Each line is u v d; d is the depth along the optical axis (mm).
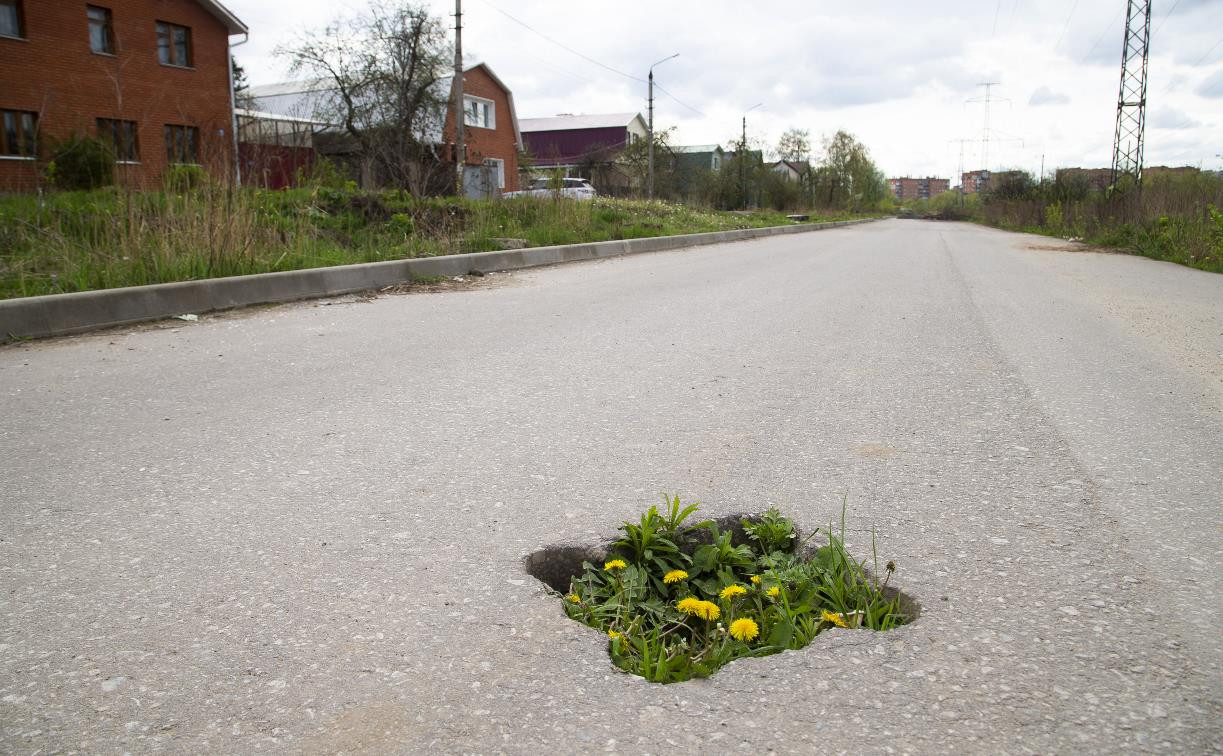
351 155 26719
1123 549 2285
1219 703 1605
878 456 3123
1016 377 4480
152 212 7570
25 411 3715
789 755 1472
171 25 22547
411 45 27547
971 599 2018
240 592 2059
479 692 1660
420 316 6566
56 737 1521
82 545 2326
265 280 7090
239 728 1553
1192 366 4789
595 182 36562
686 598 2152
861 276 10539
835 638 1861
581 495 2721
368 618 1938
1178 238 15117
